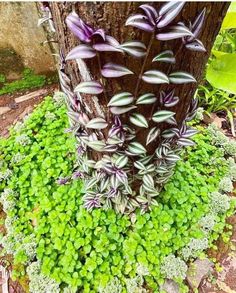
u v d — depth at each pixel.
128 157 0.51
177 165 0.72
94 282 0.60
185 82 0.39
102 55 0.35
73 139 0.75
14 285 0.64
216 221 0.69
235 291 0.65
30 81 0.96
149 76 0.37
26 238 0.64
